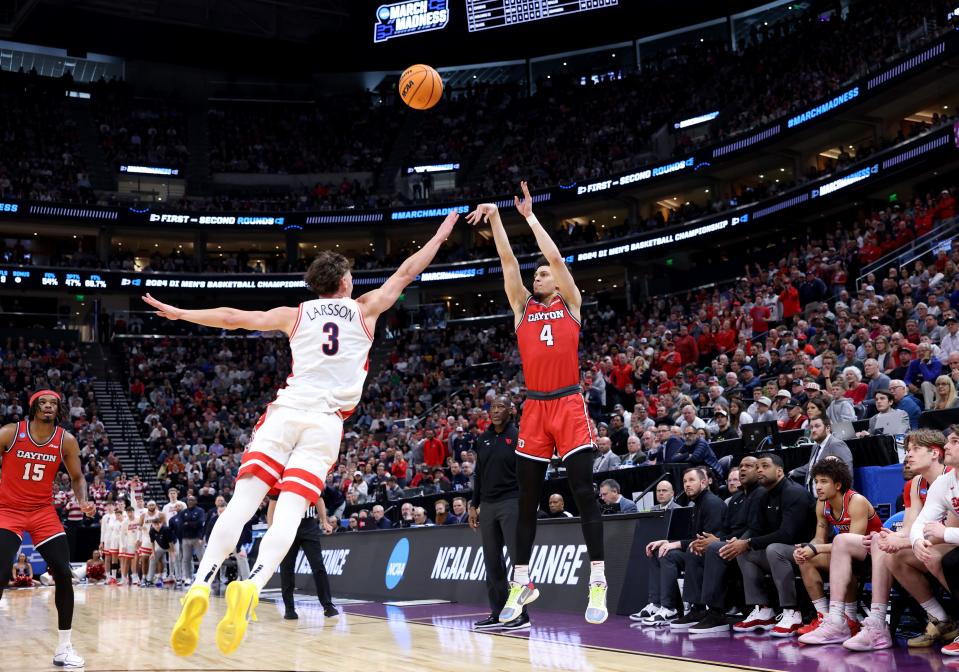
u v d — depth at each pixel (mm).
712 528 6902
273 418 3854
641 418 13906
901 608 6004
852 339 14477
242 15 39062
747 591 6445
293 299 35156
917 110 26016
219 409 29609
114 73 39875
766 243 29375
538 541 8820
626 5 34188
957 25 21422
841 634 5703
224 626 3369
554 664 5016
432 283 34125
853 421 9391
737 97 30906
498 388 20828
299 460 3793
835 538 5773
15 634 7777
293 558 8695
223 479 19906
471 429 17516
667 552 7023
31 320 32531
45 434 5840
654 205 33594
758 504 6562
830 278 19766
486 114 38281
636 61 37312
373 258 35375
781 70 29984
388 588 10812
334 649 5980
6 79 36312
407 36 37625
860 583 6102
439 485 14289
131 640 7020
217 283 33969
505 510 7129
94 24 36938
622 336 24938
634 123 33938
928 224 18953
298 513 3691
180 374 31234
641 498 10055
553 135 35688
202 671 5203
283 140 39125
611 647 5688
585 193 31609
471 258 34000
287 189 37812
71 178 34625
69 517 21094
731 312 20047
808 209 25844
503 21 35969
